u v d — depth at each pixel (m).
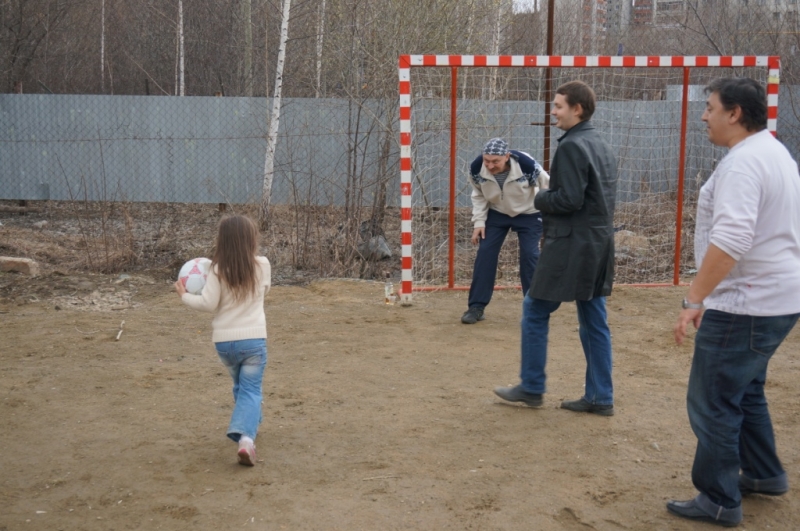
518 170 6.86
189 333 6.88
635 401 5.19
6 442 4.44
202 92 22.84
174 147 15.11
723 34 17.52
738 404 3.36
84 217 13.89
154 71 24.02
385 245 10.80
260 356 4.10
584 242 4.52
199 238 12.05
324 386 5.49
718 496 3.45
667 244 10.97
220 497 3.74
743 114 3.20
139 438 4.50
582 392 5.37
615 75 11.84
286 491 3.81
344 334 6.91
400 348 6.48
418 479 3.96
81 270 9.59
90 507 3.65
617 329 7.13
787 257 3.19
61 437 4.52
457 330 7.09
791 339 6.76
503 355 6.31
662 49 22.14
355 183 10.55
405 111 7.83
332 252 10.13
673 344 6.62
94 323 7.16
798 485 3.89
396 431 4.63
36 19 18.31
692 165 13.21
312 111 14.02
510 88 13.13
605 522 3.53
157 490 3.82
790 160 3.23
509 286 8.90
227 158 15.12
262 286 4.09
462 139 11.89
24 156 15.02
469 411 4.98
